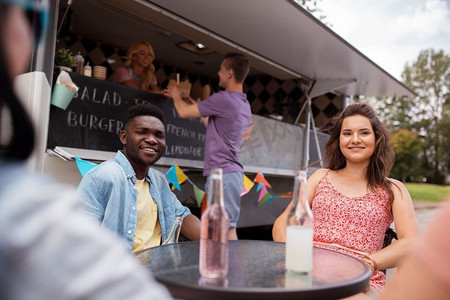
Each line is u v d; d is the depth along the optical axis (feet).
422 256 1.70
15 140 1.47
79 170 7.25
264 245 4.32
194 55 15.70
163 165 9.86
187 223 5.82
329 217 5.90
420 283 1.69
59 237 1.30
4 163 1.43
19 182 1.36
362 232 5.66
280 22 9.91
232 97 8.76
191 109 8.73
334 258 3.91
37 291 1.24
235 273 3.09
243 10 9.37
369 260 5.02
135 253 3.77
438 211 1.81
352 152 5.97
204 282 2.80
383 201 5.77
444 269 1.63
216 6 9.30
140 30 13.46
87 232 1.37
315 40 10.95
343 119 6.31
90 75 8.70
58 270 1.27
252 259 3.61
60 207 1.36
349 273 3.25
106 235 1.46
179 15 10.03
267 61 13.32
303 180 3.31
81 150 8.05
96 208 4.74
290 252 3.15
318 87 15.19
